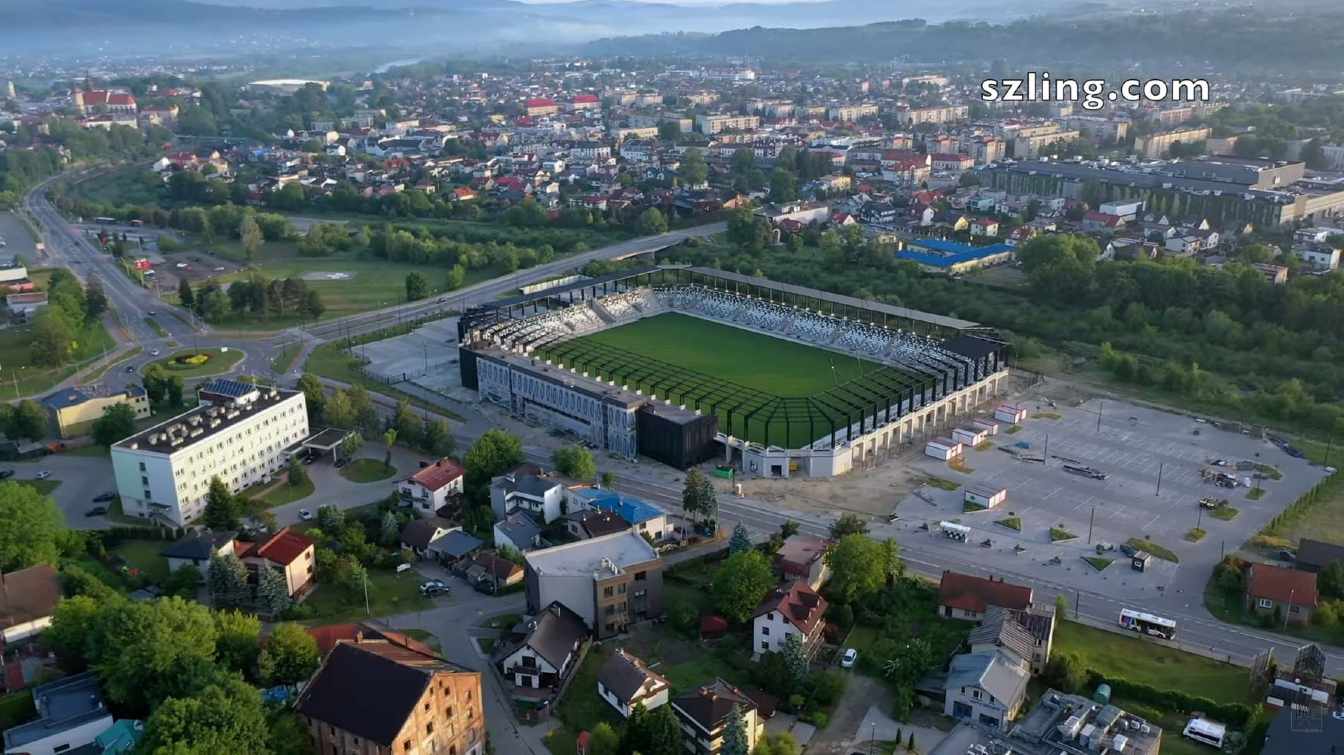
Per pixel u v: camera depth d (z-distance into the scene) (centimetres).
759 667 17488
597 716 16600
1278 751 14700
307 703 14838
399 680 14588
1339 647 18688
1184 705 16675
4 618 18238
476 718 15512
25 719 16388
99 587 19212
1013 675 16600
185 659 15925
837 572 19738
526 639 17338
